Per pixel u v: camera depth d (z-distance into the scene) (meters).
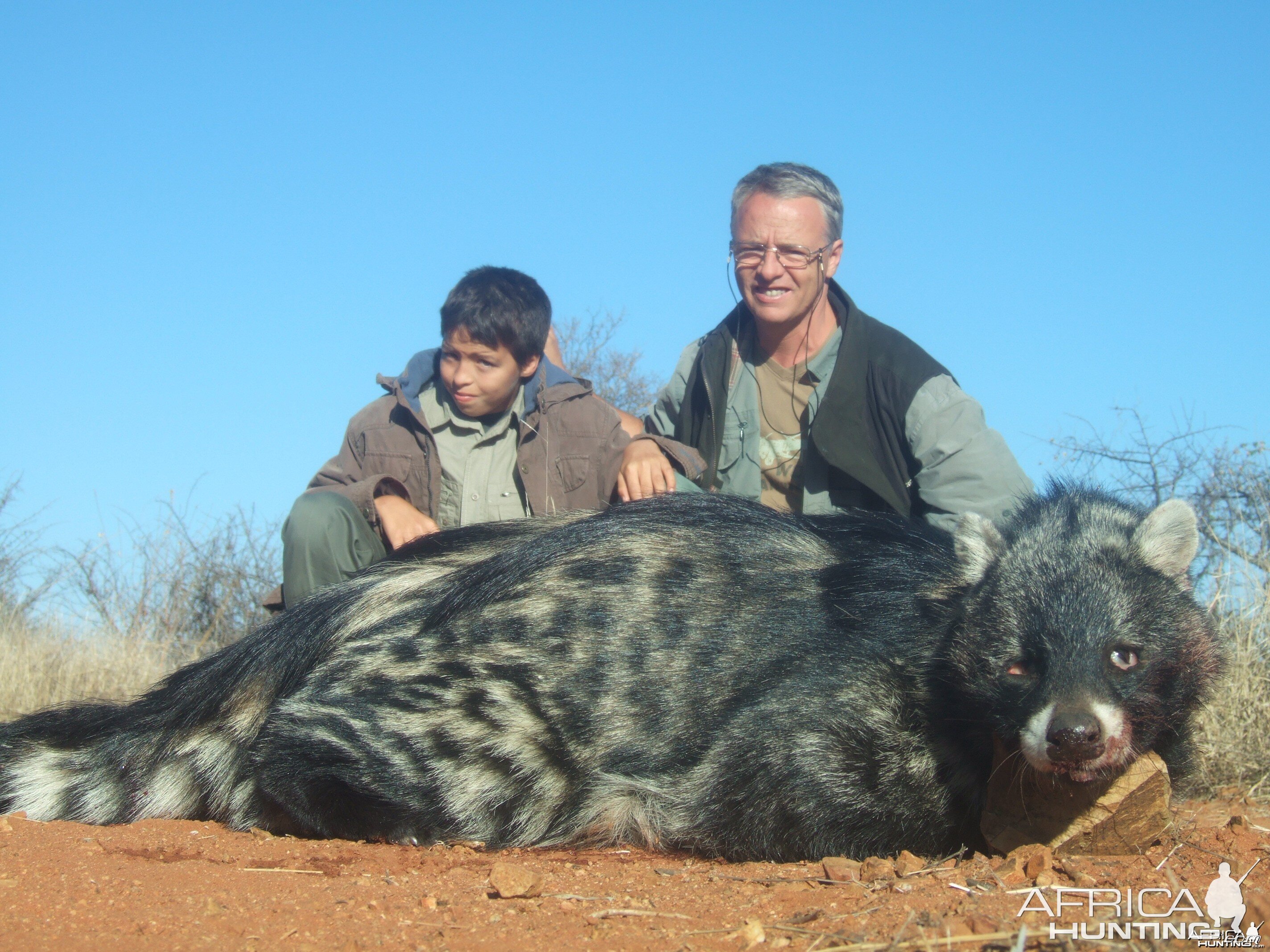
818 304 2.65
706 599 2.11
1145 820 1.92
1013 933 1.62
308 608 2.25
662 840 2.07
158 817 2.22
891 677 2.02
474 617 2.13
